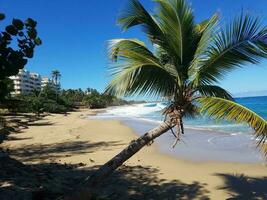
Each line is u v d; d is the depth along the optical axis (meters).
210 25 7.84
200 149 18.27
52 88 99.06
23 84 128.62
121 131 30.97
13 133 28.28
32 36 4.78
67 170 12.71
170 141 21.45
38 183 9.06
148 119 48.78
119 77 7.29
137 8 7.77
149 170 13.04
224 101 7.32
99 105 114.25
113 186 10.69
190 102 7.85
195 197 9.87
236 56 7.65
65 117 56.31
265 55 7.39
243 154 16.27
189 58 8.00
